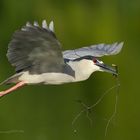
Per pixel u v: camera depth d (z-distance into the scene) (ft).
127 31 71.46
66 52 35.99
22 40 30.78
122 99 58.85
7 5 69.92
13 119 54.13
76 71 33.71
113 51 35.99
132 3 73.67
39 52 31.63
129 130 55.16
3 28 68.59
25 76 32.68
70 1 71.82
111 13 72.95
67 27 70.38
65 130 53.83
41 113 55.52
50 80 32.81
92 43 68.95
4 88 56.18
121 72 63.31
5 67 60.44
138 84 61.93
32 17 70.03
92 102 58.23
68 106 56.95
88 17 72.02
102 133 53.93
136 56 66.28
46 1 71.00
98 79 59.16
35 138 52.95
